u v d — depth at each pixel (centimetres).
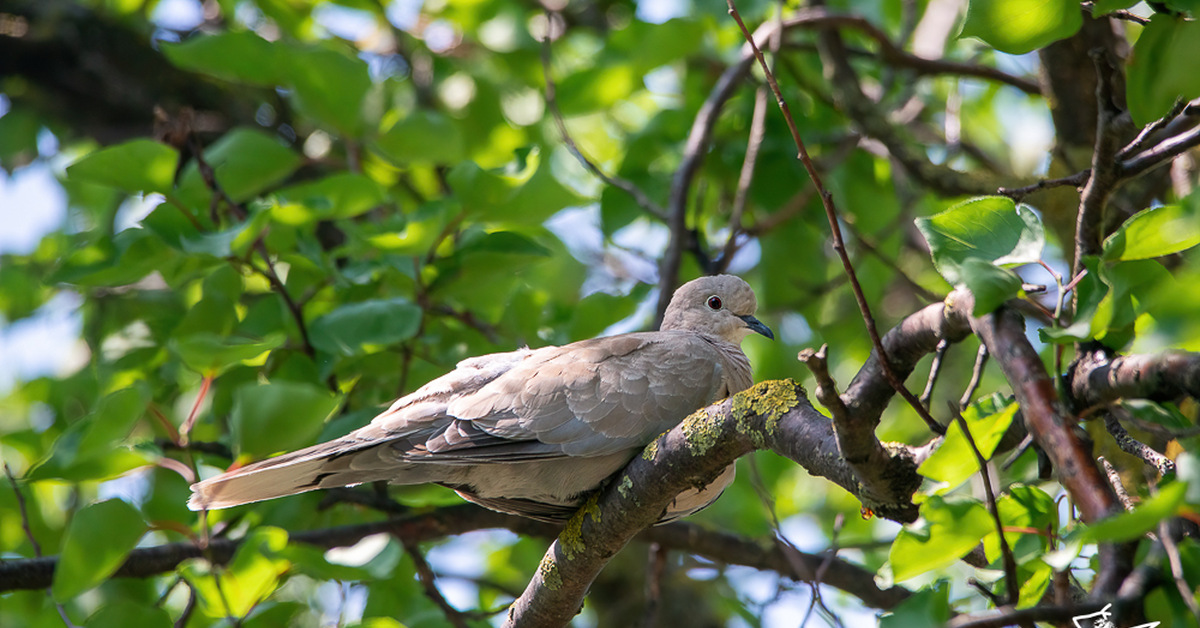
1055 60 1027
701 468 651
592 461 814
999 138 1706
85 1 1570
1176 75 540
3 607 1107
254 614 909
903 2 1446
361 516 1144
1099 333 502
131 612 861
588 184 1558
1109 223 950
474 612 1038
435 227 977
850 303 1570
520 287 1128
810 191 1202
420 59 1440
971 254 541
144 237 966
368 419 940
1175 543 483
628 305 1082
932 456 529
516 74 1422
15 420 1411
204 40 1051
